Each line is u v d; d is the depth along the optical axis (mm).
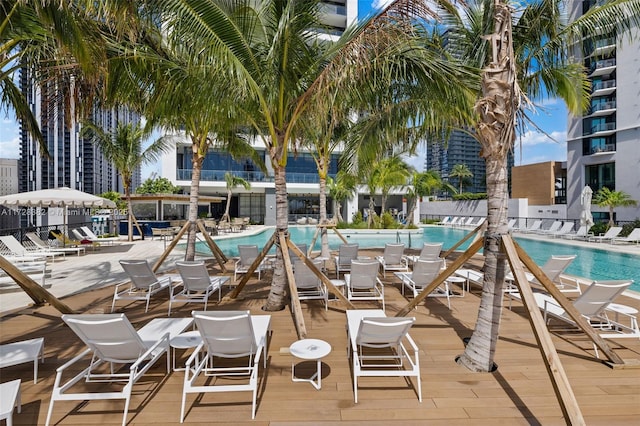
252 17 4629
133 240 17359
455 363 3787
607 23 5766
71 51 3844
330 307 5871
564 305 3730
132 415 2846
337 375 3531
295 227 27141
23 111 5973
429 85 4695
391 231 21047
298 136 7074
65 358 3926
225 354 3248
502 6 3479
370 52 4191
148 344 3473
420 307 5906
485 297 3682
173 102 5406
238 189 28531
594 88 24828
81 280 8023
